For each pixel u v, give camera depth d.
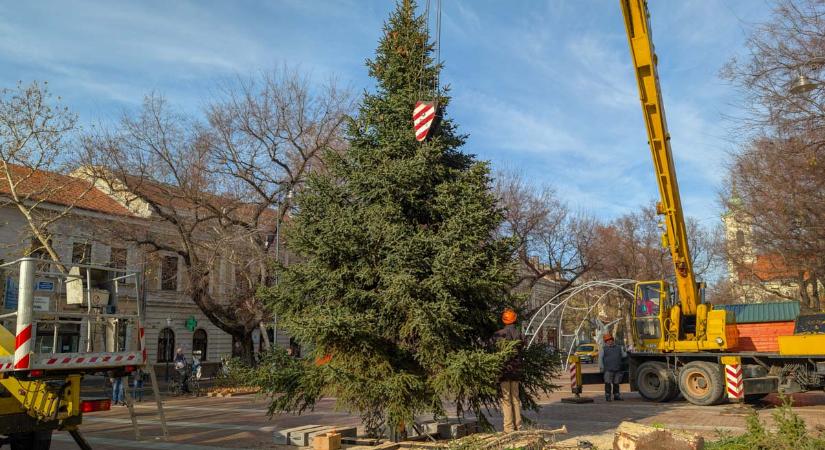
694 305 17.94
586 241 41.84
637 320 19.80
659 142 14.77
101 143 24.19
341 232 8.45
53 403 7.72
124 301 21.38
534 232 38.12
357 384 8.00
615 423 12.78
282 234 9.58
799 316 17.02
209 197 25.89
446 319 7.94
